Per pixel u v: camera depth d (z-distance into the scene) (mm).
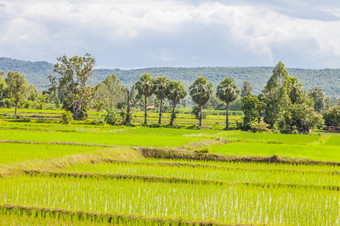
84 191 23109
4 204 19844
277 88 138875
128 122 120625
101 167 31109
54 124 97000
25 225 18109
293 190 25250
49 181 25016
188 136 68688
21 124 86750
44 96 178500
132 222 18766
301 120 124000
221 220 19297
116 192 23141
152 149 40031
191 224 18656
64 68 128750
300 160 36969
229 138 67062
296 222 19453
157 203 21453
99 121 108938
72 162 31828
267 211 20953
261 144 55719
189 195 23188
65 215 19219
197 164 33312
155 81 132875
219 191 24422
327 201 23109
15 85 127812
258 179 28422
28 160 30328
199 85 133000
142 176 26828
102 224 18547
